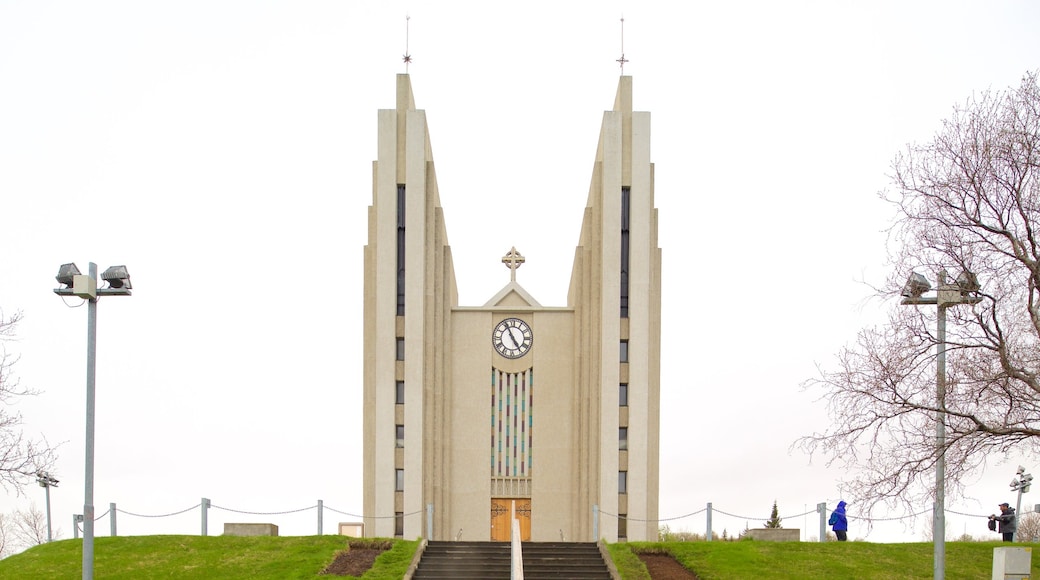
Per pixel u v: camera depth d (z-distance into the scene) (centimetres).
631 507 4888
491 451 5262
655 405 5134
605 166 5144
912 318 2675
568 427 5278
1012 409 2556
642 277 5081
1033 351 2597
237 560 3572
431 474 5022
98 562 3562
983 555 3666
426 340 5084
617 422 4944
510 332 5378
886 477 2642
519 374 5344
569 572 3484
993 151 2628
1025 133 2631
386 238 5109
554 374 5331
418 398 4950
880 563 3559
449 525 5144
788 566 3506
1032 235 2602
